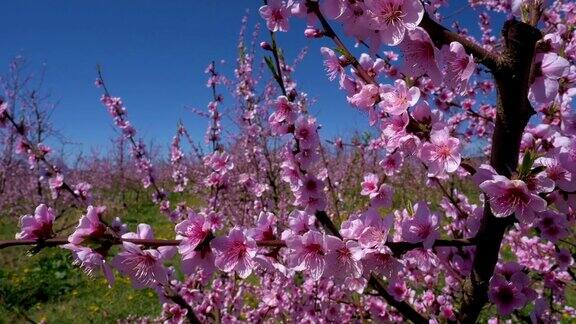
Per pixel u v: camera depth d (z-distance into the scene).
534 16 1.24
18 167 11.91
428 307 2.52
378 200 2.23
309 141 2.18
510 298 1.50
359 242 1.33
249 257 1.33
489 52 1.16
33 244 1.32
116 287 7.21
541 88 1.16
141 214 13.23
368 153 4.86
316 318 3.24
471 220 1.76
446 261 1.89
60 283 7.34
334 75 1.67
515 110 1.23
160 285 2.50
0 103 3.48
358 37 1.25
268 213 1.48
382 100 1.43
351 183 5.48
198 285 3.25
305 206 2.17
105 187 16.78
